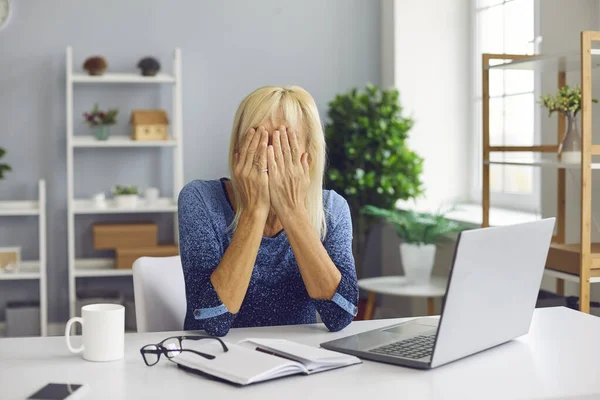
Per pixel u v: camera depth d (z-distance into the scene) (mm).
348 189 4250
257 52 4719
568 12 2986
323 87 4809
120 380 1259
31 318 4328
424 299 4211
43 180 4438
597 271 2521
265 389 1206
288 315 1787
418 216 3619
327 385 1229
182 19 4613
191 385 1229
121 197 4348
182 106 4648
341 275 1690
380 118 4262
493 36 4203
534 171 3836
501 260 1367
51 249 4559
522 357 1409
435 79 4484
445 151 4484
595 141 2855
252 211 1636
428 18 4469
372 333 1568
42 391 1178
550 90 3168
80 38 4504
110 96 4574
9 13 4418
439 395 1183
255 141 1641
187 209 1754
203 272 1646
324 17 4789
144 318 1839
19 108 4480
